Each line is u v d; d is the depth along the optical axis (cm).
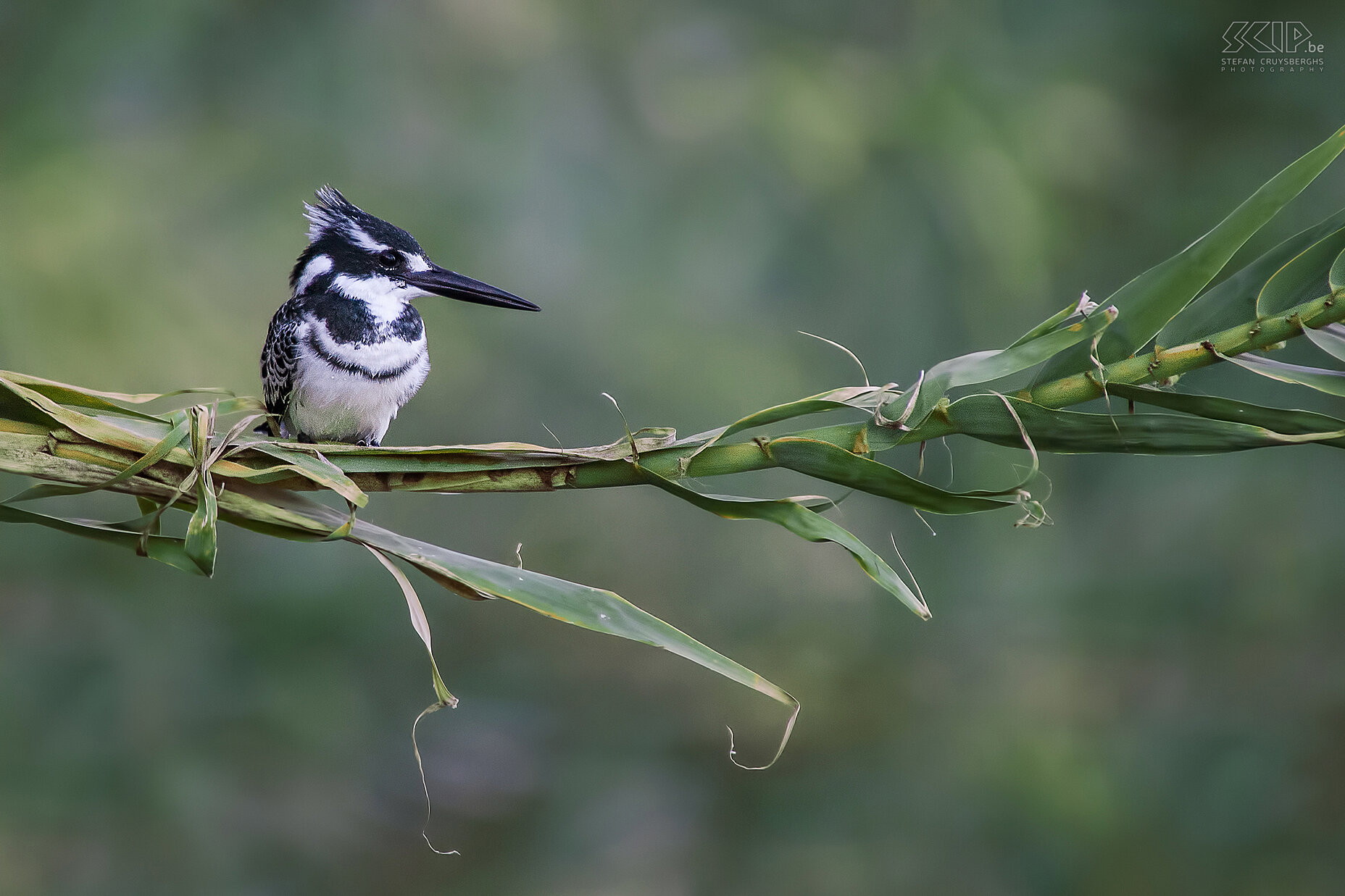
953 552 1152
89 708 962
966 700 1166
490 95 1186
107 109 1028
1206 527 1027
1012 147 1087
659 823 1243
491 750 1292
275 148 1100
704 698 1363
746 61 1180
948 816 1111
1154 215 1101
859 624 1320
